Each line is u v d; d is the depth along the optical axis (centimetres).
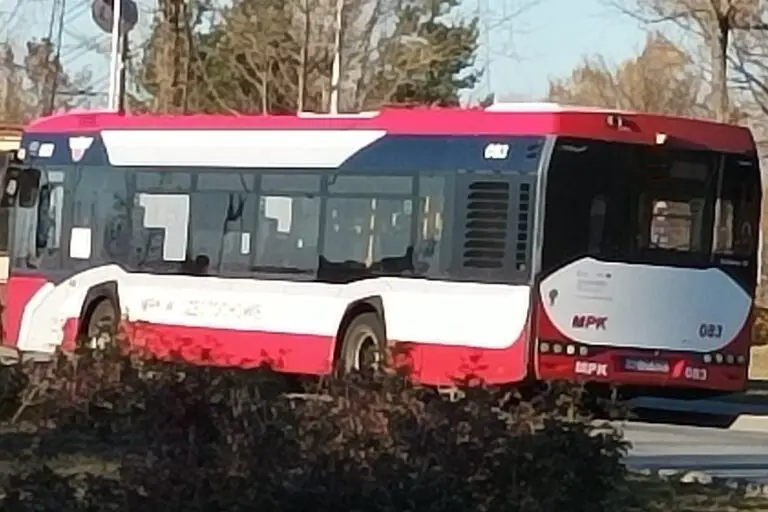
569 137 2281
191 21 4528
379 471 1230
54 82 4288
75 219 2886
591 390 2197
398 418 1330
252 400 1456
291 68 5438
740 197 2369
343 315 2486
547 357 2270
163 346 2653
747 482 1606
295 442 1262
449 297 2352
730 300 2361
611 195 2297
